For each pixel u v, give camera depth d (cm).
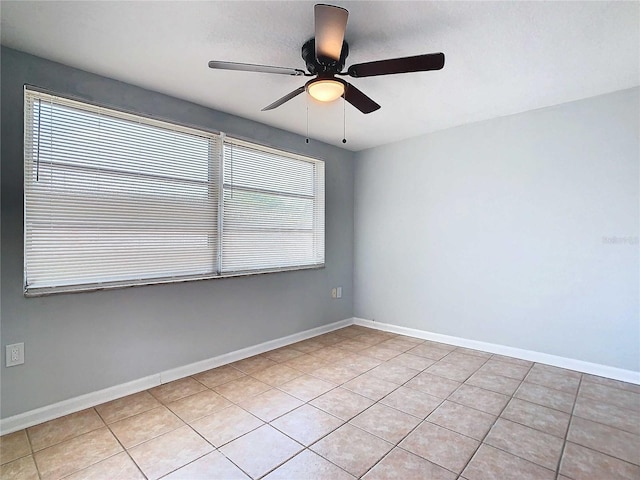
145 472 169
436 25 189
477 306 353
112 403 239
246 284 332
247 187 338
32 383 213
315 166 414
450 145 369
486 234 346
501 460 178
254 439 196
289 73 195
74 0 166
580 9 176
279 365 310
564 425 210
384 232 427
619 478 164
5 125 206
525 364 312
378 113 322
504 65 233
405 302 409
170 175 280
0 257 204
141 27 188
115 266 249
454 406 234
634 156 272
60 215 226
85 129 237
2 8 170
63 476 166
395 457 180
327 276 421
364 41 204
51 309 221
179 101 284
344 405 235
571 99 293
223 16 180
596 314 288
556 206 307
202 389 261
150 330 265
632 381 271
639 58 225
